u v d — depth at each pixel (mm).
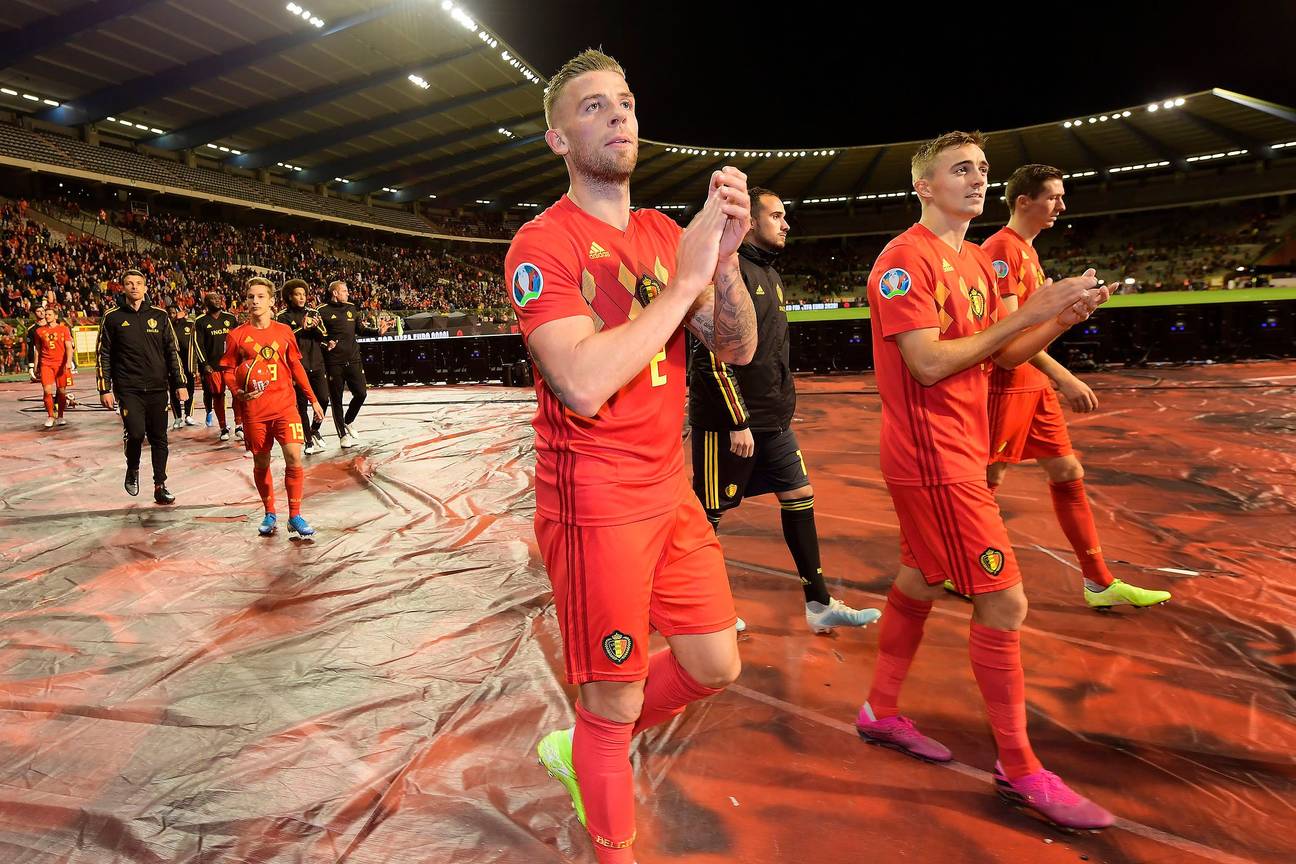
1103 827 1960
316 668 3000
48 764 2371
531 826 2047
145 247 31250
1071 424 7742
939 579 2154
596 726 1712
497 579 3969
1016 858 1882
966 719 2500
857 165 51031
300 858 1948
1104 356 13859
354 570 4191
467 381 16891
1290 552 3877
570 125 1643
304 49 29156
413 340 17156
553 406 1641
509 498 5715
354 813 2115
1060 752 2295
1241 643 2934
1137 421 7809
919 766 2258
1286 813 2014
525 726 2537
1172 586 3490
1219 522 4410
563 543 1663
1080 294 1893
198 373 10695
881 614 3330
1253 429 7148
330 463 7582
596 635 1646
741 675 2830
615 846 1726
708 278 1441
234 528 5184
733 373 3090
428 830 2039
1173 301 19578
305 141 38219
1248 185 45156
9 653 3176
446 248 53406
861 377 14219
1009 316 1955
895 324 2117
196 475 7082
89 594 3889
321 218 41469
